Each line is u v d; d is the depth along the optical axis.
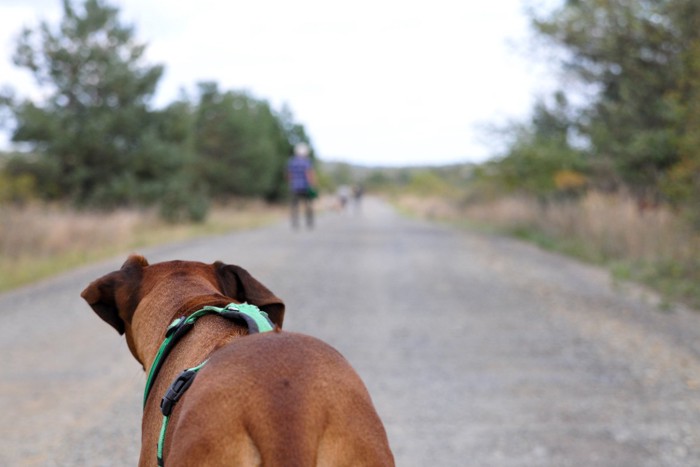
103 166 27.25
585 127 23.73
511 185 27.47
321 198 71.31
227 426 2.49
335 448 2.54
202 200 29.84
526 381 8.41
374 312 12.02
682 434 6.75
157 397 3.08
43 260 17.62
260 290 3.59
